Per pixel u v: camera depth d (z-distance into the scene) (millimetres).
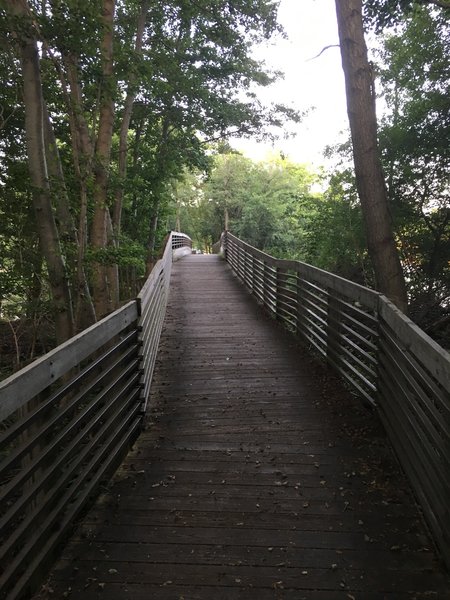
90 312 5887
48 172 5539
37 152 4742
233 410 4359
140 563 2379
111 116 6391
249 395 4727
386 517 2736
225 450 3600
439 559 2375
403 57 8797
